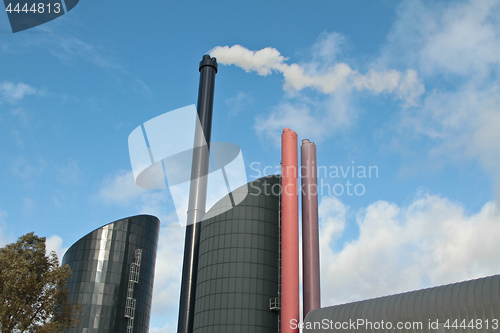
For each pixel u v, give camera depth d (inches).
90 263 3636.8
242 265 2581.2
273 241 2691.9
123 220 3875.5
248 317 2458.2
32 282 1683.1
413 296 1721.2
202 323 2536.9
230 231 2684.5
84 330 3390.7
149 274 3897.6
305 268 2501.2
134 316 3629.4
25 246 1803.6
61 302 1796.3
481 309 1497.3
